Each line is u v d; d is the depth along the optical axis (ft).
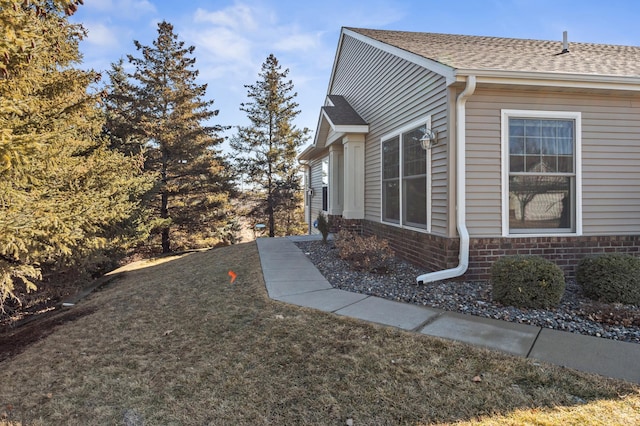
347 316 13.32
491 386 8.80
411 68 22.04
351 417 8.21
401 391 8.89
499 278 14.53
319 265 22.85
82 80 21.80
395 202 25.09
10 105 12.90
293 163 82.48
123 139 52.19
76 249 21.39
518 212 18.21
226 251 34.35
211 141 58.54
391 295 16.03
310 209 53.21
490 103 17.80
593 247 18.51
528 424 7.50
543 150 18.28
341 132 30.60
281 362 10.67
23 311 26.94
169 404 9.39
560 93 18.17
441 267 18.42
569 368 9.39
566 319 12.86
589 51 24.39
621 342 10.93
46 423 9.27
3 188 13.50
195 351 12.12
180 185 59.06
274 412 8.63
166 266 35.24
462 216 17.66
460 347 10.62
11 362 14.33
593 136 18.45
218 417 8.65
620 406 7.87
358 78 33.50
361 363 10.16
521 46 25.21
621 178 18.71
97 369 11.89
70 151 23.63
